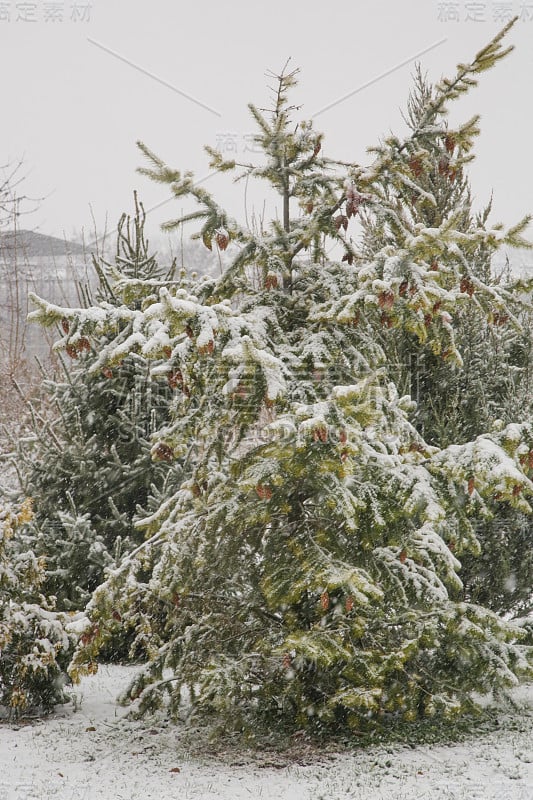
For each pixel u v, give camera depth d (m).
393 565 7.13
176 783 6.16
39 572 8.29
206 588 7.35
